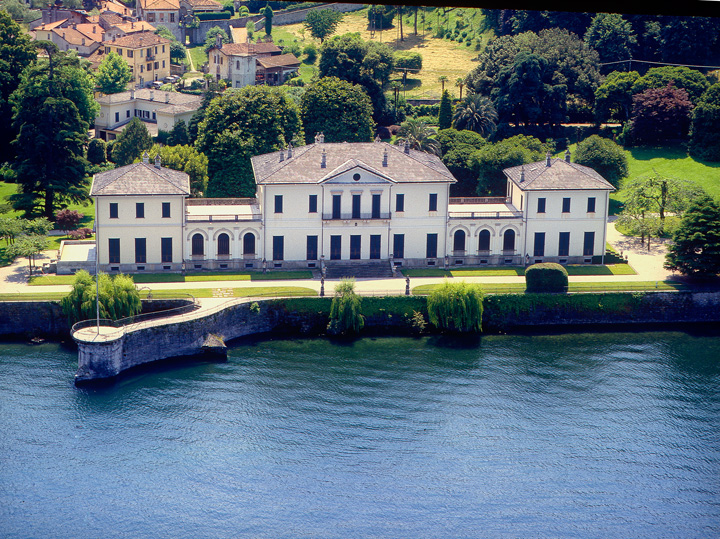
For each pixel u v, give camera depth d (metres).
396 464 165.50
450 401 185.12
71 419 178.00
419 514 153.25
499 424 177.88
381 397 186.38
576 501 157.12
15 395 186.00
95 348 190.88
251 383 191.75
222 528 149.12
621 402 186.50
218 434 173.50
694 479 162.88
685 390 191.88
